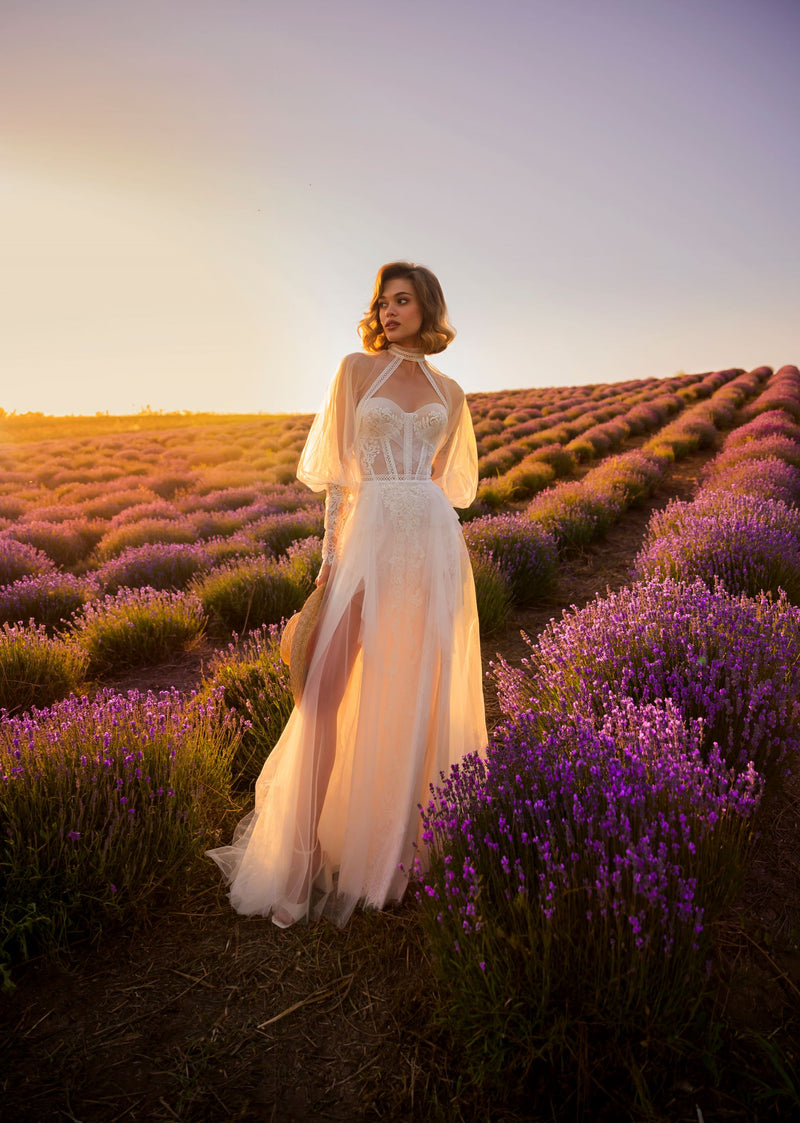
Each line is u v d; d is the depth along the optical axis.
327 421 2.36
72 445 31.73
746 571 4.61
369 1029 1.75
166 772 2.55
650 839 1.71
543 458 13.97
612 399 29.34
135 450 27.61
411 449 2.33
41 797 2.27
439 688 2.34
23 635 4.52
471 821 1.90
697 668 2.69
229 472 19.12
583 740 2.15
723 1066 1.56
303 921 2.18
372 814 2.23
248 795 2.90
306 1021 1.79
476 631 2.61
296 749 2.24
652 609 3.29
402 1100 1.55
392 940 2.07
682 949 1.54
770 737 2.39
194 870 2.38
